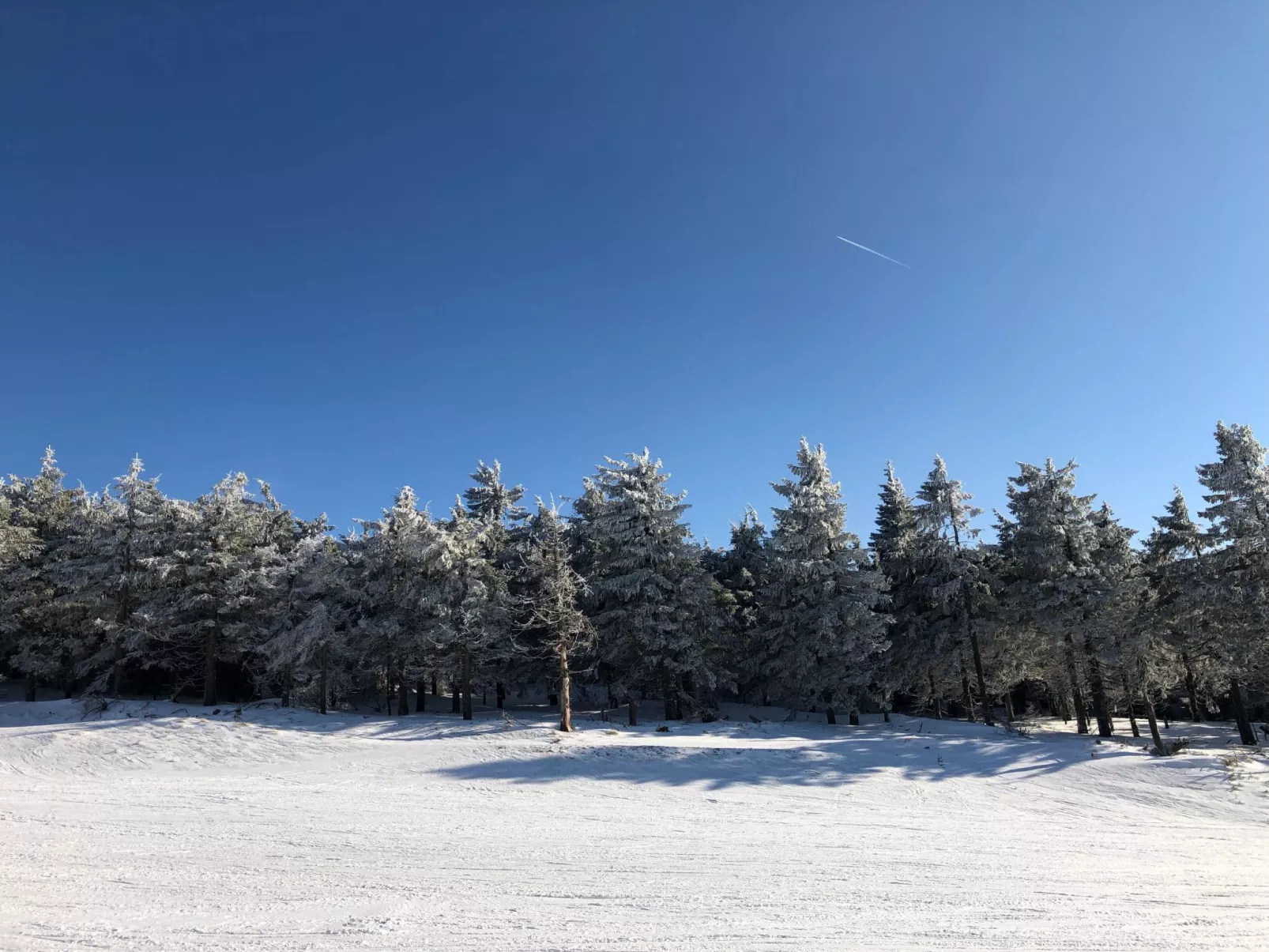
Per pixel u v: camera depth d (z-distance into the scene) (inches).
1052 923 335.6
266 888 373.4
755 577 1791.3
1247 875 474.3
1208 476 1159.0
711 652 1519.4
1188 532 1198.3
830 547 1413.6
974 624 1385.3
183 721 1104.2
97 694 1352.1
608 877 417.7
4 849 453.1
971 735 1184.2
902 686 1547.7
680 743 1039.6
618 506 1450.5
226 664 1624.0
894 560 1596.9
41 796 696.4
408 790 784.9
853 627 1357.0
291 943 282.2
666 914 339.3
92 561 1401.3
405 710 1354.6
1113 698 1343.5
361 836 525.7
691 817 669.9
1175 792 839.1
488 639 1305.4
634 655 1385.3
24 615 1412.4
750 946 290.4
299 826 563.8
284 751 1005.8
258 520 1537.9
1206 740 1270.9
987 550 1455.5
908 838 592.7
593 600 1451.8
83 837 503.2
